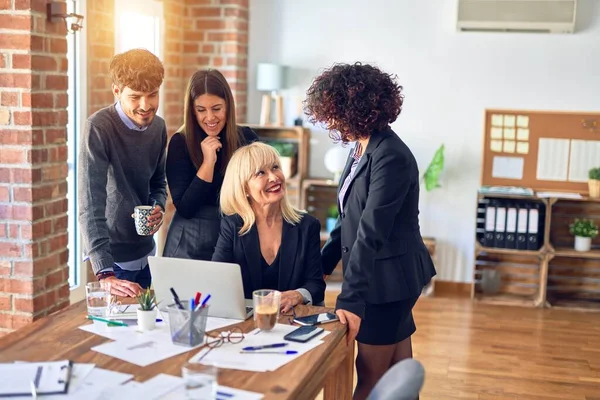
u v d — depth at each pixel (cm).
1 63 342
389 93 260
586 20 576
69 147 446
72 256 452
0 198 351
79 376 199
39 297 361
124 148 305
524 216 577
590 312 570
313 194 627
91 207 293
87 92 453
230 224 282
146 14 527
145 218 300
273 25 620
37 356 213
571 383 419
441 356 457
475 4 577
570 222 595
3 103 344
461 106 601
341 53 613
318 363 215
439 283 618
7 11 338
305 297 271
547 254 574
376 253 255
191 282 249
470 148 603
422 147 610
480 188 588
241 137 323
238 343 227
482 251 586
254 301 239
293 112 626
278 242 281
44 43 350
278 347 224
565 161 589
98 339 228
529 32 582
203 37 602
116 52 488
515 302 582
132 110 293
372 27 606
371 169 259
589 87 582
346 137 266
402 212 269
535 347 480
